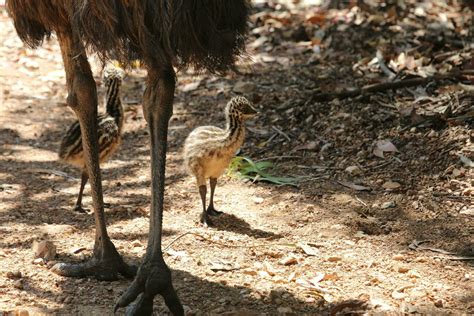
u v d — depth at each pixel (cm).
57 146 1390
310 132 1359
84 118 877
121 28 764
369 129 1328
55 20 848
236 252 994
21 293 867
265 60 1683
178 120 1470
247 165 1261
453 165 1191
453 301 865
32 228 1053
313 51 1714
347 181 1201
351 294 883
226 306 848
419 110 1343
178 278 913
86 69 872
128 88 1634
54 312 825
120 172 1288
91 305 848
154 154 796
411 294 880
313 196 1164
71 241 1018
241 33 805
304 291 886
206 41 771
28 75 1697
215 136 1080
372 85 1431
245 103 1084
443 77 1427
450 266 955
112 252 910
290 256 971
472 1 1878
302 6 2009
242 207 1142
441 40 1631
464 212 1088
